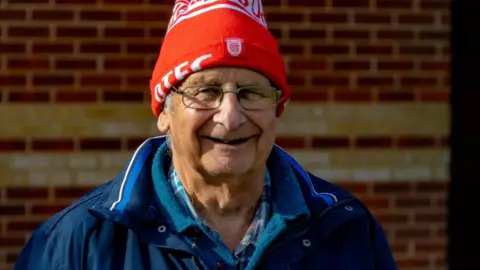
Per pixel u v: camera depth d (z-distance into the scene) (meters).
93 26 5.32
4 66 5.27
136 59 5.36
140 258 2.88
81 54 5.32
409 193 5.66
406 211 5.67
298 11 5.47
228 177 2.95
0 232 5.34
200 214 3.09
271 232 2.98
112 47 5.34
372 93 5.57
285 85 3.07
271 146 3.01
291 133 5.52
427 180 5.68
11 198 5.34
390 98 5.59
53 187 5.36
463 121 5.68
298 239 3.07
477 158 5.69
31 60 5.29
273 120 2.97
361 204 3.35
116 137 5.38
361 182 5.60
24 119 5.31
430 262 5.72
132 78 5.36
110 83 5.35
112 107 5.36
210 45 2.86
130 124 5.38
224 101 2.85
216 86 2.88
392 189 5.64
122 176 3.13
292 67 5.49
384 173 5.62
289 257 3.03
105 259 2.86
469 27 5.64
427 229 5.70
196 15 2.97
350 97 5.55
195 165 2.95
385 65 5.57
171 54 2.97
